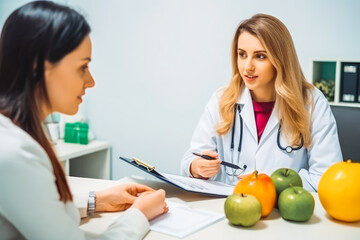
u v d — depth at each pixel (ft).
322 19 7.70
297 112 5.52
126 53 9.46
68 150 8.76
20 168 2.66
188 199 4.25
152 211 3.58
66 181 3.10
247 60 5.33
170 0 8.84
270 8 8.06
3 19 9.48
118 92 9.68
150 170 4.45
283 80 5.49
